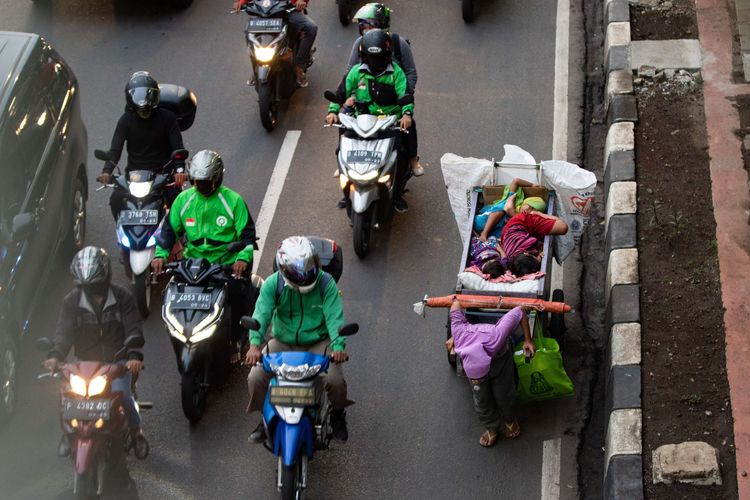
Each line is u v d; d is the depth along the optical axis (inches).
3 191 468.8
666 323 457.4
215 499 423.2
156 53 701.3
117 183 493.0
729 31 629.9
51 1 759.1
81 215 552.1
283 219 565.6
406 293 519.8
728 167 537.6
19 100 505.7
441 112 634.2
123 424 398.9
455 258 540.1
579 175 482.9
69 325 400.8
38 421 459.8
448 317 457.4
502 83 655.8
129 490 424.5
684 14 647.8
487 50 685.9
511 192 484.1
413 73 547.2
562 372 434.3
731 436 408.2
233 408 462.0
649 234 503.2
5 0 761.6
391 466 434.6
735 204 515.5
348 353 488.1
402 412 458.9
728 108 575.5
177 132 500.7
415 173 564.1
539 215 466.0
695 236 499.8
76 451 378.9
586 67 666.8
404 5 735.7
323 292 401.7
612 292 474.3
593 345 486.6
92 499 388.8
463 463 434.6
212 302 435.2
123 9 749.9
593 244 541.3
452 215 567.5
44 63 540.1
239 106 652.1
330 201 577.3
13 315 456.4
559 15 716.7
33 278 481.4
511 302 425.1
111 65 690.8
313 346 409.4
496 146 605.9
